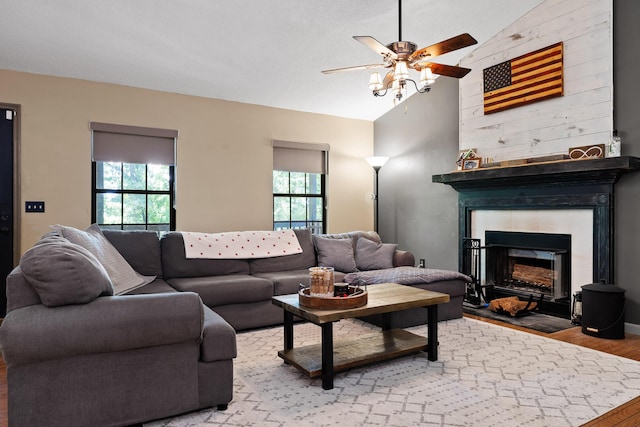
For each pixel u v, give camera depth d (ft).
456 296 13.30
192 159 16.20
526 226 14.39
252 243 14.34
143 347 6.58
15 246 13.47
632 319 11.80
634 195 11.76
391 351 9.16
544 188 13.65
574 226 13.01
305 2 11.64
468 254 16.11
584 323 11.59
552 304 14.02
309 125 19.03
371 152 20.75
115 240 12.25
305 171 19.01
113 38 12.30
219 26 12.26
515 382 8.32
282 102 17.75
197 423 6.77
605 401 7.48
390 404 7.40
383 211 20.40
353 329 12.18
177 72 14.55
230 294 11.64
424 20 13.30
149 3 10.98
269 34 12.94
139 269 12.33
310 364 8.48
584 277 12.78
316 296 8.84
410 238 18.95
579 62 12.91
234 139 17.11
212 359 7.07
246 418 6.93
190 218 16.15
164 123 15.69
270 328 12.37
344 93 17.53
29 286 6.39
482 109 15.78
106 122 14.65
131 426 6.69
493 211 15.47
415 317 12.38
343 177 20.02
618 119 12.07
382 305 8.71
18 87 13.41
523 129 14.49
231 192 17.01
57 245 6.65
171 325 6.57
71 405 6.19
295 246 15.12
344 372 8.91
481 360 9.57
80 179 14.26
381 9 12.32
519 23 14.46
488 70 15.47
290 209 18.98
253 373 8.87
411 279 12.45
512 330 11.97
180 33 12.40
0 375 8.74
